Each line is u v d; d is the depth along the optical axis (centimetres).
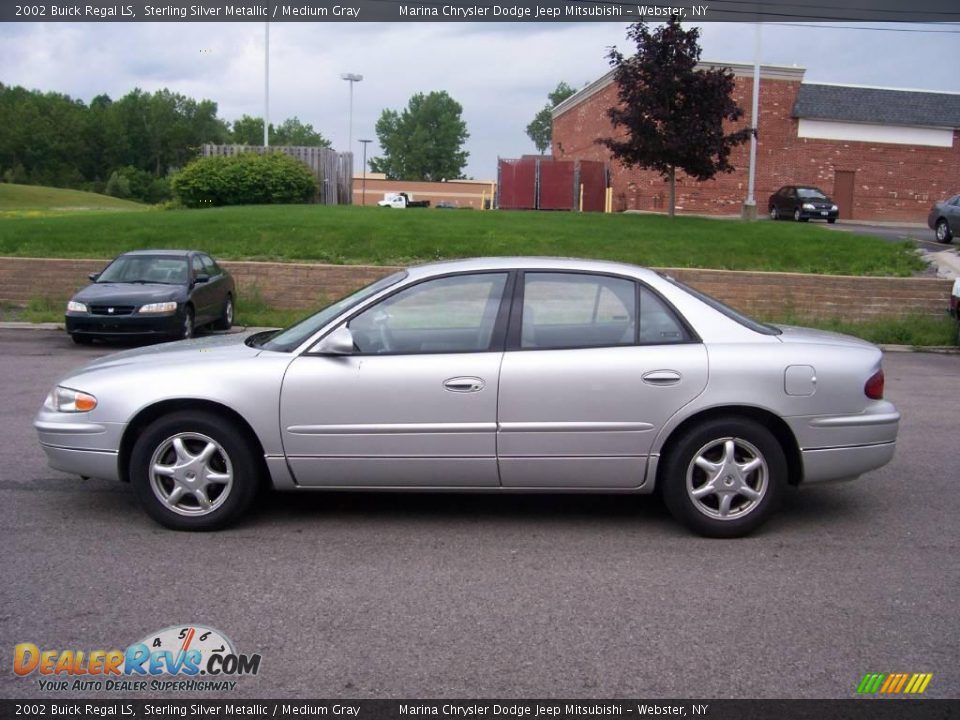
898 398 1049
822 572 497
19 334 1551
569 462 539
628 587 473
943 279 1738
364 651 398
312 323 578
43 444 559
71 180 10462
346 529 562
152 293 1419
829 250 1988
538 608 445
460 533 557
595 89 4159
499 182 3600
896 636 418
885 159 3919
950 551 533
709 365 534
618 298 552
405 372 532
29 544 526
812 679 378
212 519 546
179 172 3070
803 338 565
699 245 2012
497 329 543
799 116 3844
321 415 535
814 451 545
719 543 543
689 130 2214
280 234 2045
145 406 541
